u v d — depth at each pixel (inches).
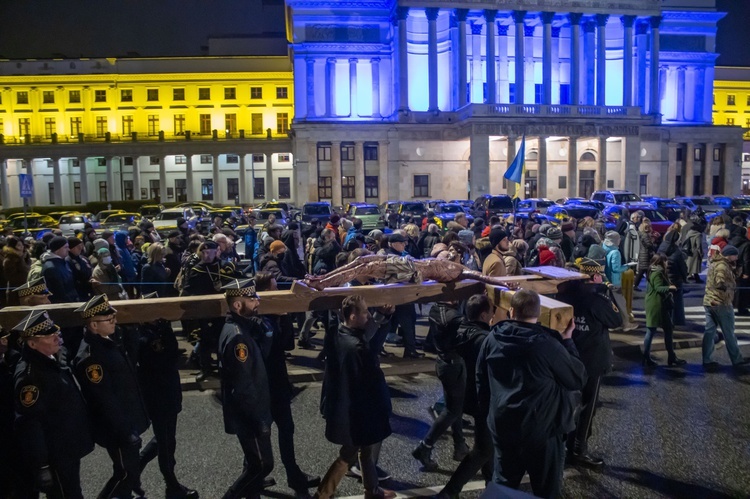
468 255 514.0
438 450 296.8
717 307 422.9
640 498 248.7
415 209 1459.2
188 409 357.7
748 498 247.3
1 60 2770.7
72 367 217.8
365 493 240.7
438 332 271.0
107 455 296.0
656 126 2443.4
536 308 212.8
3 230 831.1
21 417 193.8
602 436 309.3
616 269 494.0
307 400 369.7
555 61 2534.5
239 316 235.5
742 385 388.8
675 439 304.8
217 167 2650.1
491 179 2329.0
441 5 2241.6
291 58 2694.4
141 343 251.9
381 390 232.5
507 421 206.8
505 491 122.7
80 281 440.5
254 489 230.4
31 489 212.5
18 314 228.4
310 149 2297.0
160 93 2790.4
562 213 1263.5
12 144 2623.0
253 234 748.0
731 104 3122.5
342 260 421.1
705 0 2652.6
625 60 2363.4
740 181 2551.7
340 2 2393.0
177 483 253.6
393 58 2391.7
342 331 233.6
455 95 2322.8
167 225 1520.7
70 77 2763.3
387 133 2294.5
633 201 1679.4
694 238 783.7
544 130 2126.0
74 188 2770.7
